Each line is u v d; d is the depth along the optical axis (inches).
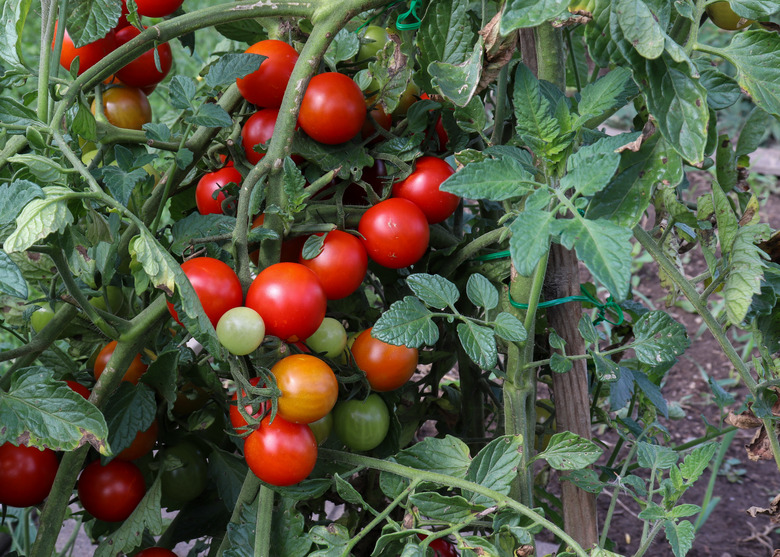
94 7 41.3
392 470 38.8
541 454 40.1
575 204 29.6
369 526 36.0
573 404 45.8
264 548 37.6
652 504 40.6
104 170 37.9
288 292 34.0
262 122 42.0
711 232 41.5
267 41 42.5
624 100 39.0
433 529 48.5
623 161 35.5
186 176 49.9
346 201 45.8
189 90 39.4
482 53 35.3
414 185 42.0
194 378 46.9
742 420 43.0
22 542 68.5
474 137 49.5
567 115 35.7
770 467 93.6
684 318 119.3
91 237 37.9
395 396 44.4
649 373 54.9
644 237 40.1
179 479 46.6
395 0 39.2
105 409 41.7
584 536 46.1
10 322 49.3
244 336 32.5
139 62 46.9
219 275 33.8
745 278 36.1
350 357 40.6
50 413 33.6
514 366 41.5
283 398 34.2
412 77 43.2
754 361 41.9
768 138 161.9
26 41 132.5
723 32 155.1
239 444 48.1
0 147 43.8
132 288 48.6
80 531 74.3
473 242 45.3
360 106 40.6
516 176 31.8
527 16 30.0
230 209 43.5
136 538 41.8
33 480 40.7
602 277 25.1
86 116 39.7
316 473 45.2
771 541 80.3
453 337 52.7
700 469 39.0
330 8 37.4
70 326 47.7
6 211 29.1
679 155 34.5
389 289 50.9
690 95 32.2
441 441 40.0
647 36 31.0
